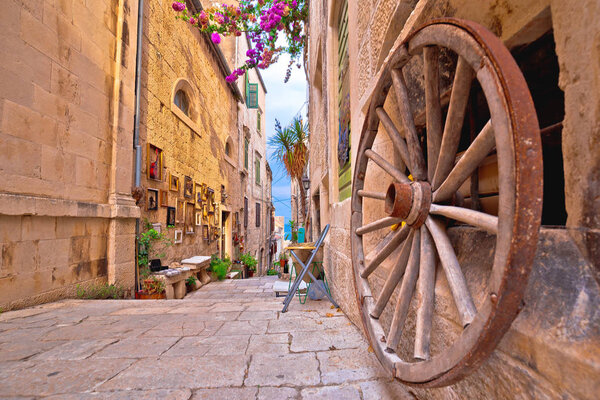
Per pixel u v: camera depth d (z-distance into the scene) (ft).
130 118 17.01
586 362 1.64
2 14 9.77
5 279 9.75
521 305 2.06
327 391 4.46
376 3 6.27
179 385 4.70
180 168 25.17
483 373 2.72
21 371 5.25
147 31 20.17
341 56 11.37
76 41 13.21
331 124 12.48
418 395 4.20
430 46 3.33
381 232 6.34
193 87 28.73
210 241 33.47
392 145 6.08
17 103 10.24
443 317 3.34
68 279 12.48
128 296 16.16
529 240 1.90
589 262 1.99
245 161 56.13
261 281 29.07
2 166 9.68
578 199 2.08
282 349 6.15
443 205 3.26
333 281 11.43
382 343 3.99
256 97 61.52
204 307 10.44
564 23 2.14
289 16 22.36
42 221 11.16
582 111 2.01
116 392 4.52
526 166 1.92
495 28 3.15
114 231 15.26
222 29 22.44
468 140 4.54
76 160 13.12
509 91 2.02
